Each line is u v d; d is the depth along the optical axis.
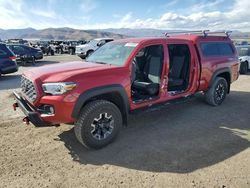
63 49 33.25
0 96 8.29
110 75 4.46
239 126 5.62
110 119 4.50
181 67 6.18
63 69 4.51
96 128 4.36
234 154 4.28
